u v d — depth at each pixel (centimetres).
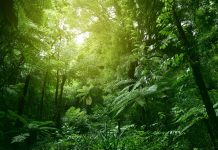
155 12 970
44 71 918
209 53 455
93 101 1420
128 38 1121
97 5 1184
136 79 995
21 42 583
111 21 1206
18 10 454
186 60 445
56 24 1002
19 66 802
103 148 550
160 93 761
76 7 1176
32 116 1083
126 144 575
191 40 460
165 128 799
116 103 852
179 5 459
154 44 1013
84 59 1237
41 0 505
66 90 1445
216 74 488
